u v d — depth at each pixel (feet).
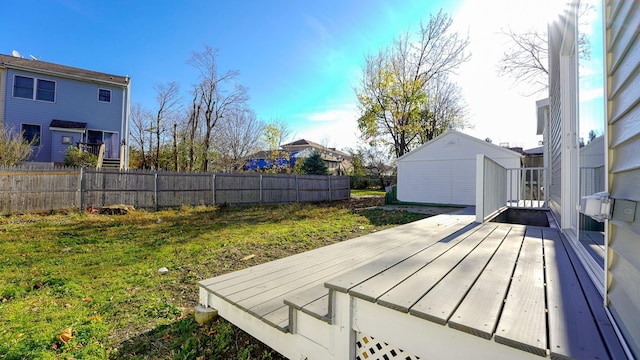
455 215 18.26
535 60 36.58
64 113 47.75
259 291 7.60
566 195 10.19
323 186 50.70
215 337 7.47
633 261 3.22
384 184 86.48
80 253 15.56
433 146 41.63
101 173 30.55
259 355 6.78
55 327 8.00
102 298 10.03
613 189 4.03
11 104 43.91
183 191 35.83
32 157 44.98
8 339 7.34
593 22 6.15
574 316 3.98
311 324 5.73
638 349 2.97
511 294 4.75
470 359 3.83
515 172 35.65
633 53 3.31
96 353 6.98
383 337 4.66
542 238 9.73
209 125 67.10
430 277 5.59
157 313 9.03
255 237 19.44
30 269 12.83
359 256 10.55
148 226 23.39
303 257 10.53
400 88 57.72
